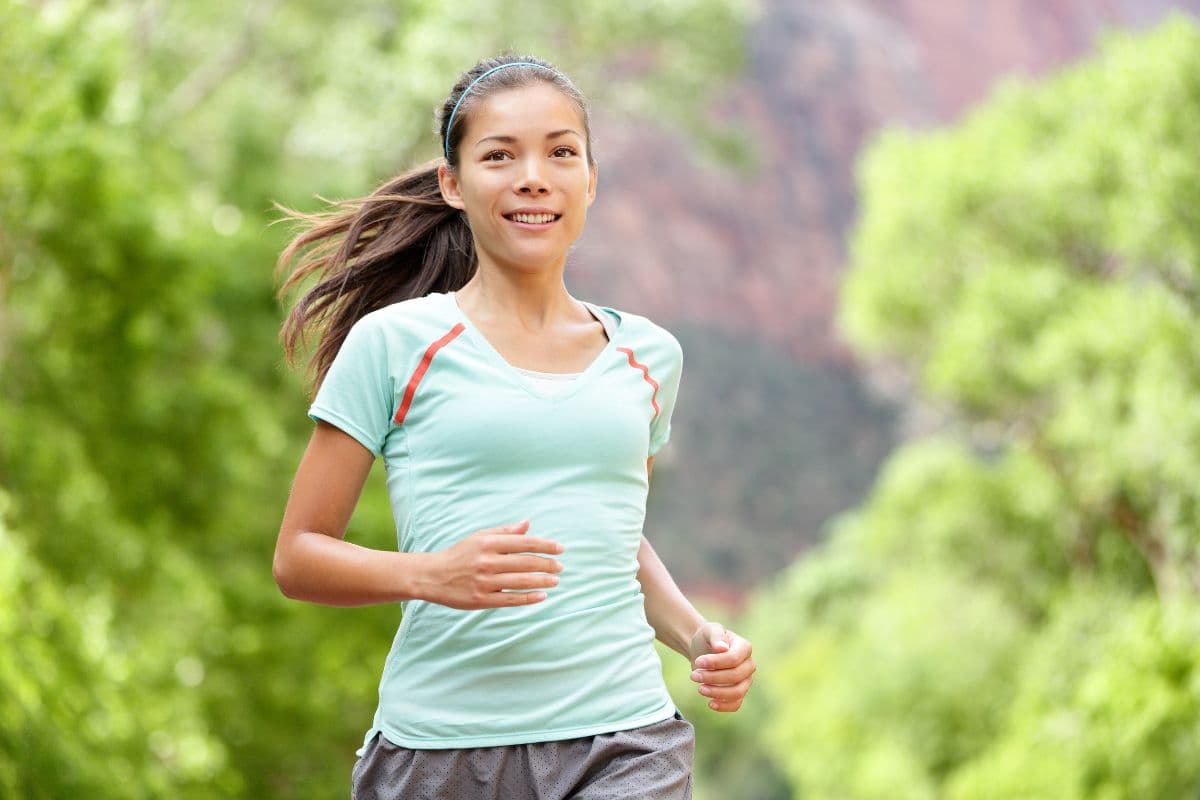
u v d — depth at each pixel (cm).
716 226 8194
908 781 3378
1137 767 2272
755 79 8356
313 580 384
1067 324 2836
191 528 2088
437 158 491
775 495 7925
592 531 393
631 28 3484
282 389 2408
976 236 3325
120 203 1705
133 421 1917
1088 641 2998
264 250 2342
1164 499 2756
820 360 8269
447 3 3098
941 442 3962
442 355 400
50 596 1322
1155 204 2683
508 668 386
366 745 406
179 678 2064
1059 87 3338
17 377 1816
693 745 405
